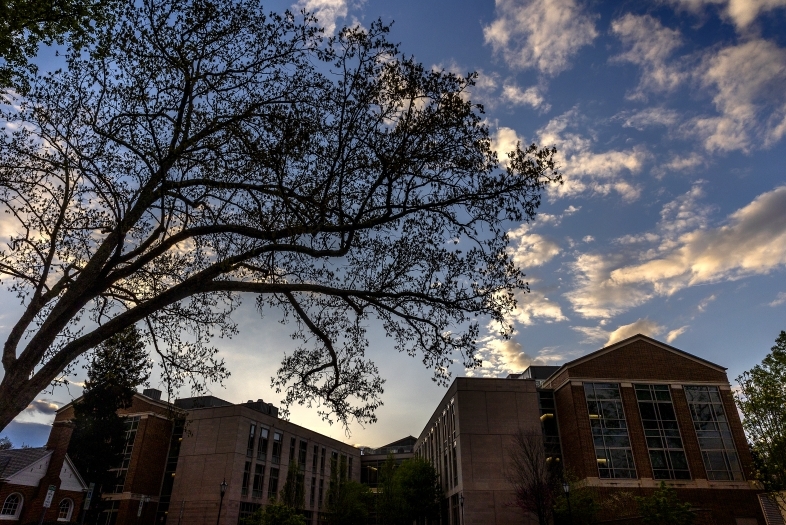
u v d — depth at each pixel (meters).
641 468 39.56
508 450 41.47
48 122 9.66
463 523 39.44
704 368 44.06
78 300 8.30
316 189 9.70
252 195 10.06
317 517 62.28
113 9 9.35
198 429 52.84
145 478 49.81
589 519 33.69
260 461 54.06
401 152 9.43
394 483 51.09
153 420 52.22
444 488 50.72
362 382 11.74
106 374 12.72
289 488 46.84
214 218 9.78
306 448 63.50
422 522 59.91
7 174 9.81
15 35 9.48
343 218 9.72
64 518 33.75
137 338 11.98
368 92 9.62
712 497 38.62
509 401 43.81
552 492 35.16
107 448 39.16
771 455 34.88
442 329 10.42
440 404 54.72
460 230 10.22
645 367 43.91
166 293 8.88
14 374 7.52
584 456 39.94
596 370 43.75
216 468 50.03
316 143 10.12
